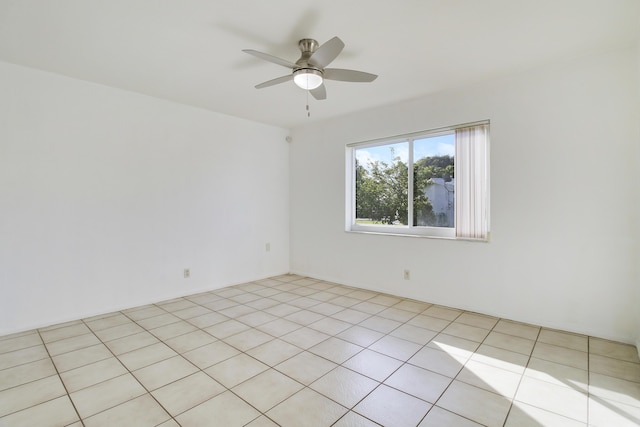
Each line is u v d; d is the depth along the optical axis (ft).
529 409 5.85
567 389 6.44
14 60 8.91
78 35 7.54
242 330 9.42
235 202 14.58
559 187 9.18
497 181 10.23
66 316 10.09
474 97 10.66
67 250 10.12
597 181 8.63
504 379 6.81
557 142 9.17
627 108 8.20
